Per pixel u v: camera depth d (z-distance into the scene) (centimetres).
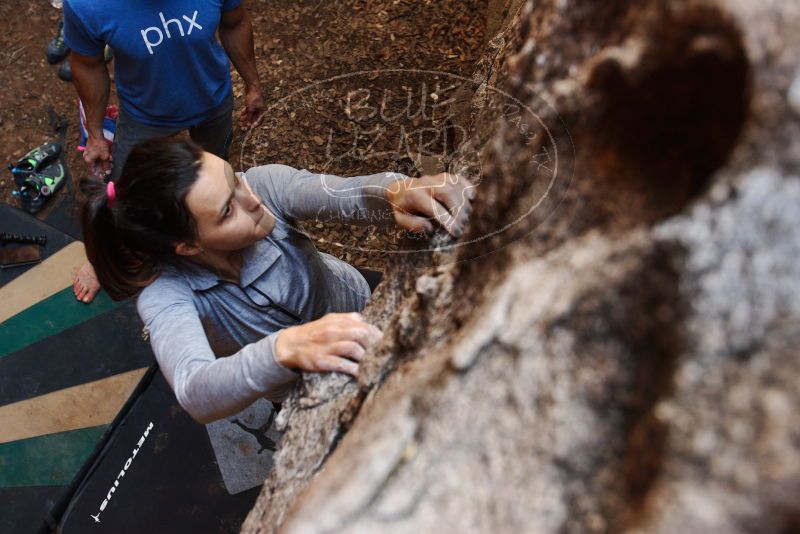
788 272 54
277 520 110
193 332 133
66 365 289
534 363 70
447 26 366
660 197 73
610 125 81
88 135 274
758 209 56
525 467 68
